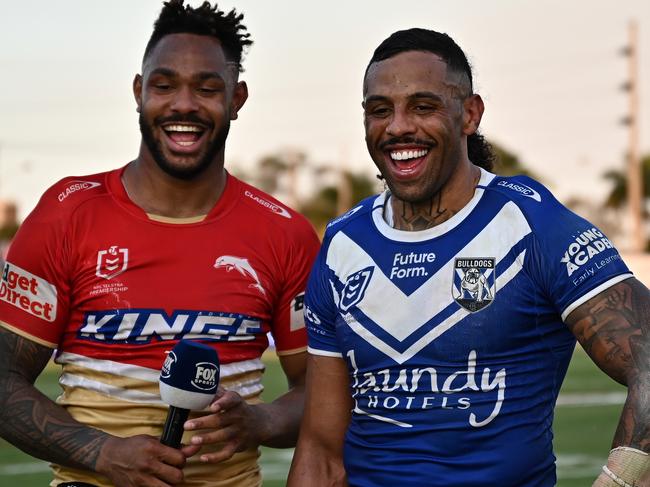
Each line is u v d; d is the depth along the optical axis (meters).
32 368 4.20
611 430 11.70
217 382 3.87
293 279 4.39
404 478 3.63
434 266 3.65
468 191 3.76
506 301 3.57
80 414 4.21
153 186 4.27
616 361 3.47
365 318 3.72
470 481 3.56
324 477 3.99
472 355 3.58
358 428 3.80
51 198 4.28
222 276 4.25
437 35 3.80
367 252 3.79
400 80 3.70
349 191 53.38
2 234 51.56
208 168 4.28
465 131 3.81
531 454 3.59
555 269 3.54
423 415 3.62
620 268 3.55
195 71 4.16
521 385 3.58
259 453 4.49
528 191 3.70
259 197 4.46
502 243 3.61
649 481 3.40
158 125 4.19
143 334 4.16
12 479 9.12
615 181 47.44
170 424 3.90
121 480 3.97
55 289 4.19
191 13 4.24
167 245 4.23
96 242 4.20
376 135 3.77
